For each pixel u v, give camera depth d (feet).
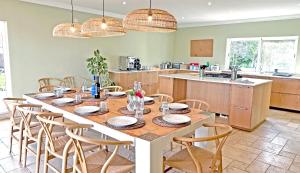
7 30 13.87
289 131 12.96
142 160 5.37
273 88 18.43
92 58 18.11
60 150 6.76
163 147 5.54
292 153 10.01
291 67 19.57
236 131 12.92
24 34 14.65
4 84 14.73
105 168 5.19
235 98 13.30
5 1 13.58
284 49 19.85
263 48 21.08
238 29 22.25
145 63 24.06
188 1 14.90
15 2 14.02
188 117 7.00
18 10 14.21
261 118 14.28
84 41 18.22
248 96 12.70
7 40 13.97
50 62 16.26
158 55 25.52
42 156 9.08
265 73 20.02
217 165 6.07
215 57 24.20
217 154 5.71
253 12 18.20
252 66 21.98
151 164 5.26
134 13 7.42
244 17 20.74
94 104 8.73
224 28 23.18
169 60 27.17
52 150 6.65
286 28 19.35
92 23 8.71
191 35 25.86
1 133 11.73
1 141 10.69
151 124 6.43
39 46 15.51
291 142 11.29
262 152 10.08
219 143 5.78
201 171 5.40
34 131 8.09
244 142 11.23
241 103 13.03
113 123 6.35
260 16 20.04
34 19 15.05
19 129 8.92
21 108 7.57
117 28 8.83
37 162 7.39
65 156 6.19
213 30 24.00
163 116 7.08
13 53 14.26
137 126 6.15
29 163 8.73
